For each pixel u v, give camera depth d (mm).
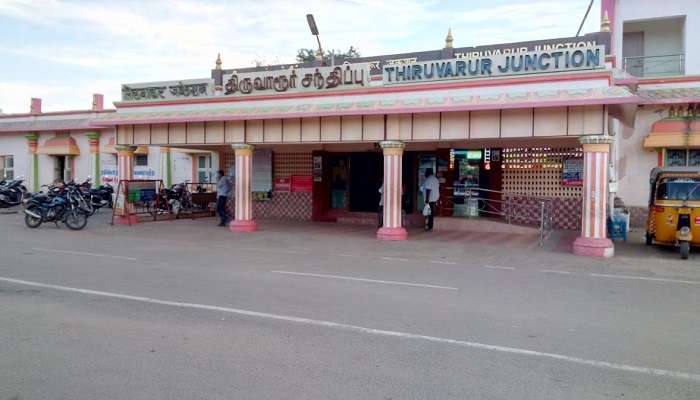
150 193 19438
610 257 12094
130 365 4906
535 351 5398
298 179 20844
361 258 11828
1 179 29203
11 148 29000
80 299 7367
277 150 21188
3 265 10016
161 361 5012
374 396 4266
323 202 20688
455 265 10969
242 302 7293
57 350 5293
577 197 16812
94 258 11055
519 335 5934
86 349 5332
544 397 4293
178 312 6734
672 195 12609
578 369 4922
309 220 20547
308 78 15680
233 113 16219
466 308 7141
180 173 24688
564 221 16969
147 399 4188
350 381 4570
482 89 13508
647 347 5578
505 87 13273
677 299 7914
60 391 4332
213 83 17062
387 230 14930
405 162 19656
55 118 27609
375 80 16891
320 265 10703
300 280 8969
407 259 11734
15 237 14477
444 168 18328
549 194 17109
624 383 4609
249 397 4234
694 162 17656
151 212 19562
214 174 23734
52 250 12148
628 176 18391
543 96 12625
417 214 19344
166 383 4500
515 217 17531
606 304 7523
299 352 5293
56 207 16750
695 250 13242
